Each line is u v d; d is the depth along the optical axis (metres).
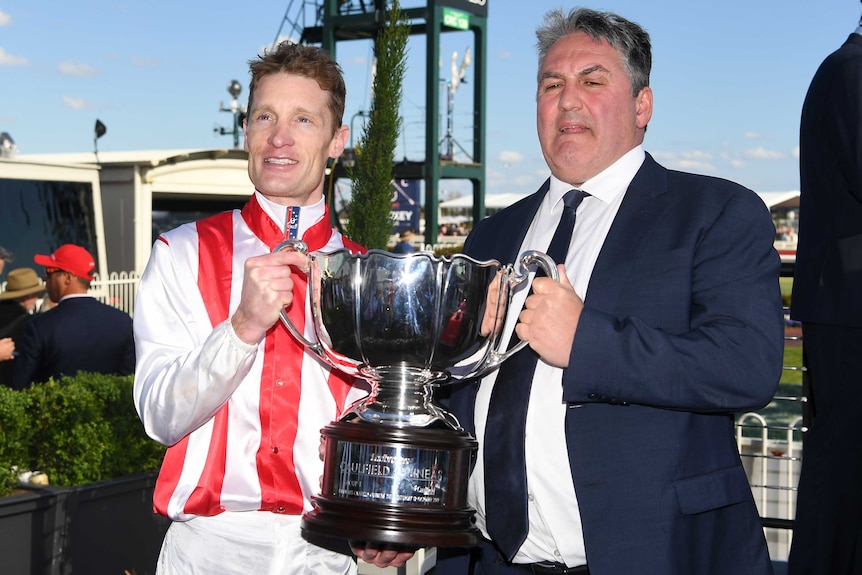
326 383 2.23
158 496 2.12
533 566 2.20
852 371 2.74
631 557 1.97
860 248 2.74
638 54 2.23
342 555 2.23
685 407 1.93
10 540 3.63
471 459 2.16
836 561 2.76
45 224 11.13
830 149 2.83
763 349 1.96
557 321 1.93
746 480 2.12
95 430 4.01
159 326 2.17
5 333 6.82
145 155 13.91
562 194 2.32
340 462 1.99
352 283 1.95
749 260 2.04
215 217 2.33
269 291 1.92
